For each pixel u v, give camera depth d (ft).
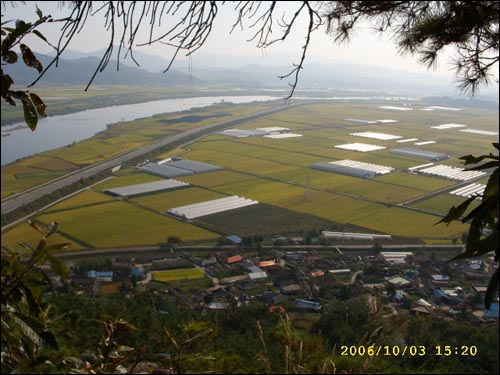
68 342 28.89
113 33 8.70
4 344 12.56
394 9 14.08
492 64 15.64
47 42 9.95
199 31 9.20
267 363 15.35
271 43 9.92
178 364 13.99
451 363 32.42
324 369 13.64
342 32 13.93
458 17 14.60
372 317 15.81
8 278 11.39
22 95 10.25
